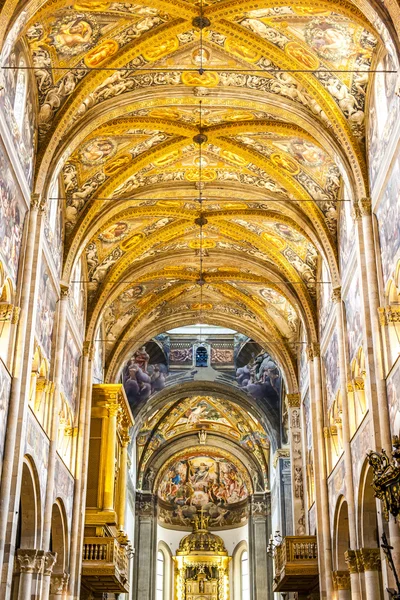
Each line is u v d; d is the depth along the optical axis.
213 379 48.69
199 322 42.50
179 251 35.72
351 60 22.73
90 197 28.58
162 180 30.27
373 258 22.52
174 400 49.97
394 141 20.39
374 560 23.73
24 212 22.20
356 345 25.73
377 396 21.22
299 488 37.53
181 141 27.91
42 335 24.73
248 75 24.44
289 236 32.59
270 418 48.09
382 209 22.12
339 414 29.00
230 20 22.41
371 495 24.05
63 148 23.83
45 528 24.06
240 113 26.41
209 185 30.55
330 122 24.00
